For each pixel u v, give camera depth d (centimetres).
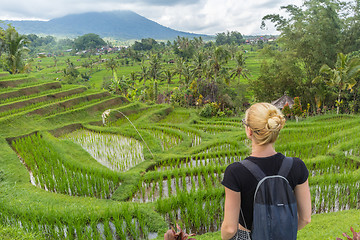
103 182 1138
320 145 1619
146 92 4700
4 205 897
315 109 3650
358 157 1373
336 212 812
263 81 3791
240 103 3769
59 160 1427
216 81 4491
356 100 3319
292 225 171
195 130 2145
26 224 773
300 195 186
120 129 2152
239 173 181
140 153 1666
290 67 3425
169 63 14538
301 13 3428
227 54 4812
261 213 171
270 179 175
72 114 2538
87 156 1541
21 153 1554
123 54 18488
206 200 862
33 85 3111
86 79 11988
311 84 3547
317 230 652
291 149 1548
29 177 1216
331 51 3338
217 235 689
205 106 2950
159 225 800
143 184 1178
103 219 823
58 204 948
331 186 952
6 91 2758
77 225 713
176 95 3666
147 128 2264
